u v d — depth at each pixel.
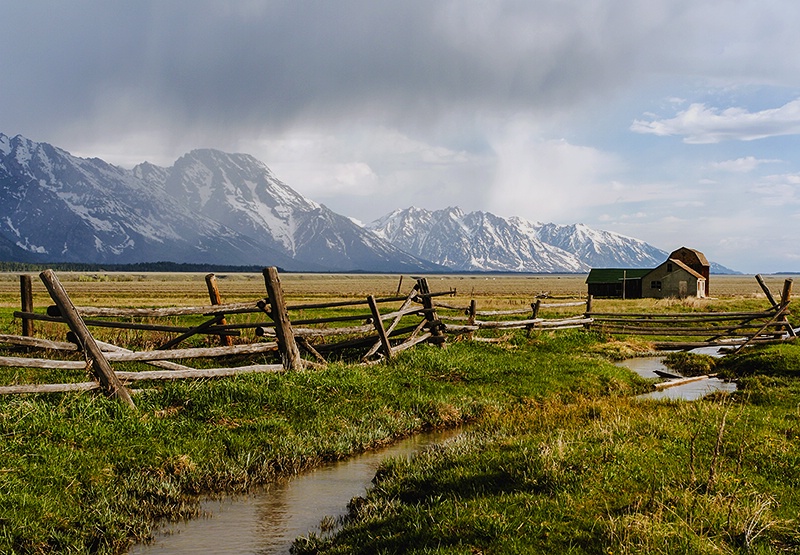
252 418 14.15
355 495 11.17
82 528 9.36
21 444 10.91
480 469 10.70
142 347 20.72
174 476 11.35
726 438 11.61
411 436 15.29
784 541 7.66
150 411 13.54
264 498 11.04
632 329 32.19
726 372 24.59
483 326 26.30
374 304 19.88
